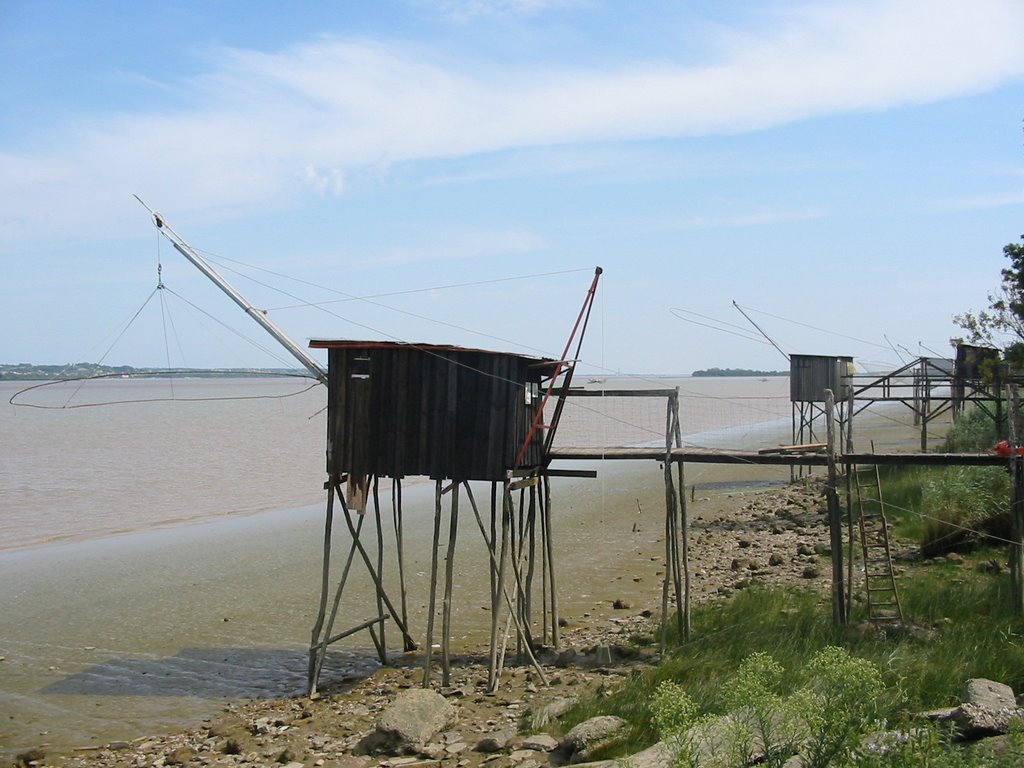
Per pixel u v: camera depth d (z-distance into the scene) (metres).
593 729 12.08
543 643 18.67
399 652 18.97
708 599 21.11
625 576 24.88
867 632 16.23
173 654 18.84
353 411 16.98
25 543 29.58
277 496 40.19
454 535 16.41
